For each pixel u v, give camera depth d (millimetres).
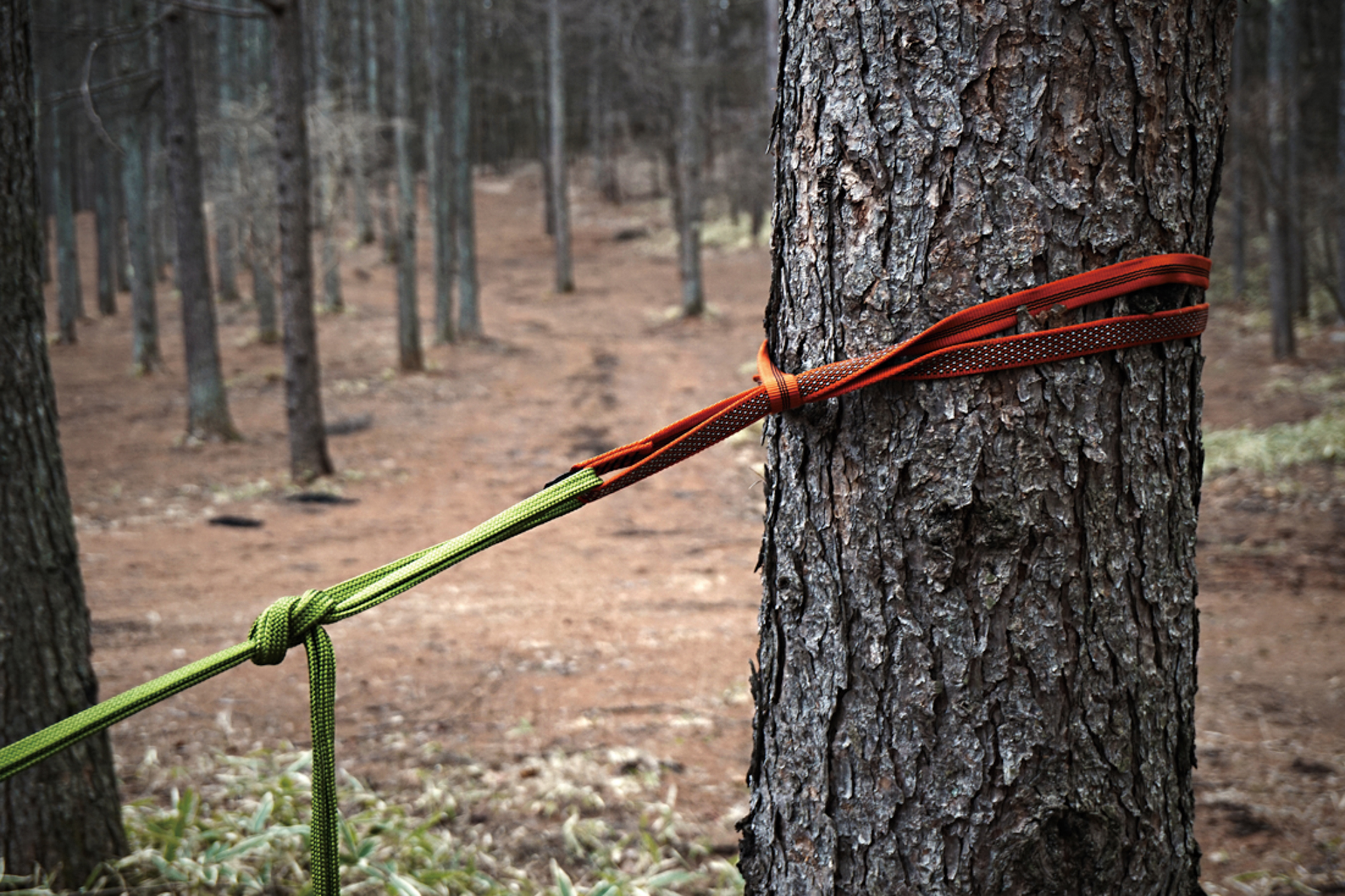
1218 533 8133
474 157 51375
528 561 7895
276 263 23234
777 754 1381
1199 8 1192
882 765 1250
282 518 9445
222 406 13039
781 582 1355
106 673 5195
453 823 3561
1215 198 1253
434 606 6594
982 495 1173
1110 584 1188
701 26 24344
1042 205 1147
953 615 1197
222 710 4684
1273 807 3627
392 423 13930
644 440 1197
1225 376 14070
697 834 3508
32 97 2803
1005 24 1139
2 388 2689
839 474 1266
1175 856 1266
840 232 1250
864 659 1255
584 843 3428
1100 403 1173
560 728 4508
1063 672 1179
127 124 17578
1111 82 1140
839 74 1239
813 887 1329
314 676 1104
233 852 3027
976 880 1205
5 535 2705
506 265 32125
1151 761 1229
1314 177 14570
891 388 1212
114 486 10672
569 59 34594
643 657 5543
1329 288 14289
